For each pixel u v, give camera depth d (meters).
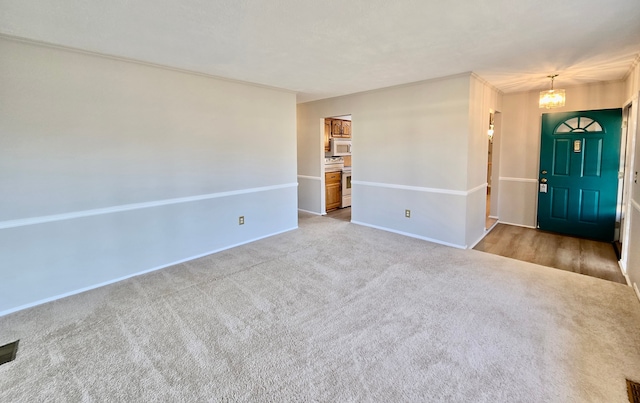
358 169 5.20
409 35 2.51
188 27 2.32
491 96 4.61
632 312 2.47
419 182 4.42
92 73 2.91
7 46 2.48
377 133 4.84
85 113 2.90
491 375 1.83
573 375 1.82
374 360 1.98
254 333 2.28
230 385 1.79
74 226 2.92
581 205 4.65
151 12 2.07
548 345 2.09
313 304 2.68
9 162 2.56
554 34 2.50
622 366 1.89
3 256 2.58
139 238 3.36
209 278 3.24
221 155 4.00
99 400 1.69
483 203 4.65
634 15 2.15
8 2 1.91
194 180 3.76
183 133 3.61
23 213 2.65
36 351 2.11
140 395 1.72
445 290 2.89
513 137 5.23
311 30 2.39
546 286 2.95
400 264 3.54
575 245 4.28
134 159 3.25
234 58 3.11
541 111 4.90
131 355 2.05
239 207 4.27
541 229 5.06
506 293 2.82
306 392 1.73
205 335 2.26
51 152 2.75
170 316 2.52
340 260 3.68
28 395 1.73
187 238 3.76
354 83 4.29
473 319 2.41
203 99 3.75
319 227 5.16
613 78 4.08
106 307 2.68
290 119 4.83
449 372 1.86
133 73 3.16
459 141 3.95
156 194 3.45
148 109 3.30
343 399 1.68
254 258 3.79
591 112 4.43
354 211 5.39
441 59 3.18
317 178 6.05
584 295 2.76
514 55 3.05
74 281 2.96
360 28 2.36
